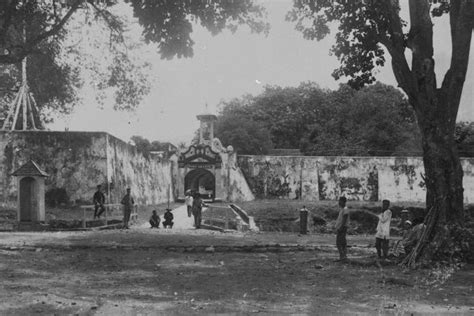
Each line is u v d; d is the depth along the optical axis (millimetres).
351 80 16469
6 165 27031
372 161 47031
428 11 13609
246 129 58125
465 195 45406
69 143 27172
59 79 23203
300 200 45438
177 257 13281
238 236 18328
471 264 12336
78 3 16188
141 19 15547
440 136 13141
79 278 10109
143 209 30938
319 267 11906
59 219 22078
